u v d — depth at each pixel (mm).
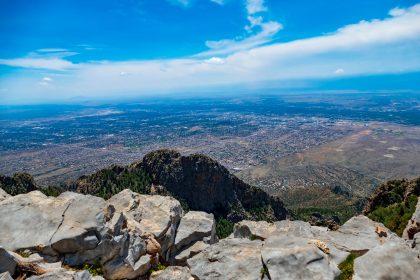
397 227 34781
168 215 28547
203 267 20266
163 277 21875
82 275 19234
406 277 16375
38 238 21484
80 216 22875
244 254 20531
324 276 17109
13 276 18578
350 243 20953
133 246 23188
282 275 17484
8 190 58000
